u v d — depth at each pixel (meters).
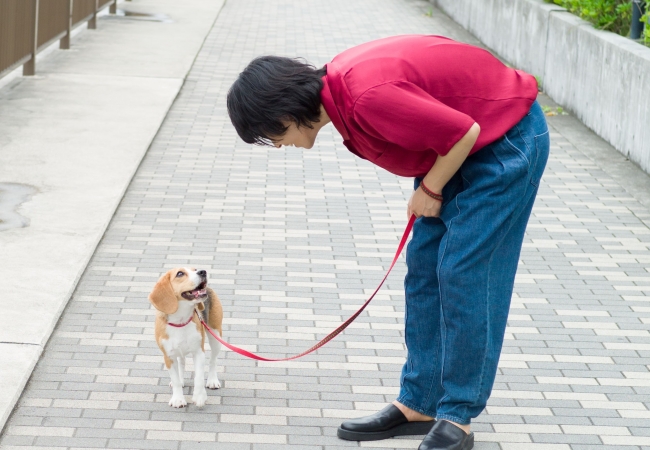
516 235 3.71
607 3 10.32
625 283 5.96
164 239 6.36
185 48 13.45
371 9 18.84
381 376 4.63
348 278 5.87
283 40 14.68
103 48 13.15
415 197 3.64
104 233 6.38
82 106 9.77
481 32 15.30
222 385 4.47
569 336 5.17
